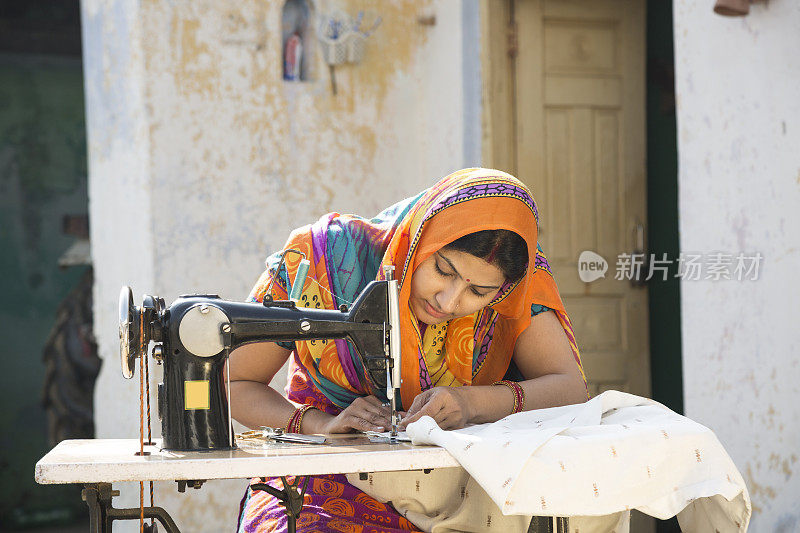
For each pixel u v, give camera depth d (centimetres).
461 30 562
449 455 185
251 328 201
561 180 558
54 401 804
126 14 551
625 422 204
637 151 568
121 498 529
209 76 554
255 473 174
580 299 560
